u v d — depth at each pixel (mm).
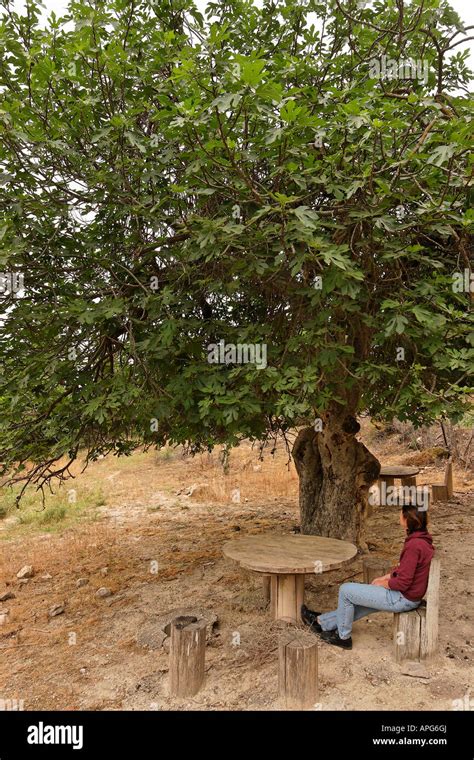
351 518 6797
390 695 3795
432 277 4902
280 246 3920
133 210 4254
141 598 5953
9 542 8852
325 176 4250
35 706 4039
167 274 4883
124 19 4574
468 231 3904
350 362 4922
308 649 3678
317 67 5086
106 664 4621
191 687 3973
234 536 8234
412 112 4449
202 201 4656
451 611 5059
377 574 5094
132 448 6781
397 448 14938
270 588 5125
